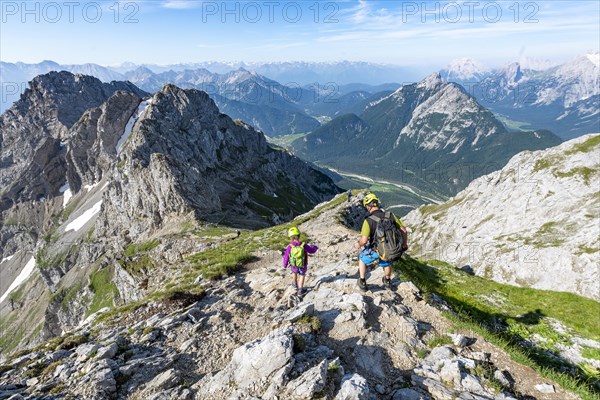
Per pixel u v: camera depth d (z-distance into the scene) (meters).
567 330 34.47
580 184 88.12
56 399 9.28
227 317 13.52
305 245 14.65
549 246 70.38
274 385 8.59
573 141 103.12
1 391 10.56
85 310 122.75
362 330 11.30
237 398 8.48
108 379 9.68
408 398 8.62
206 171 189.38
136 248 107.69
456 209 126.38
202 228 91.88
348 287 14.34
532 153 112.06
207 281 20.69
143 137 162.50
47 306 139.62
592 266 58.09
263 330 11.94
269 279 17.59
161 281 28.95
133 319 15.46
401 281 14.87
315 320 11.62
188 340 11.88
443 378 9.48
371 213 12.55
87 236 171.12
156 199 116.69
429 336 11.47
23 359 12.94
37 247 194.75
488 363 10.48
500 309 35.41
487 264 77.12
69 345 13.55
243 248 31.39
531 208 92.00
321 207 67.62
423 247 125.06
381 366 9.98
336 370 9.10
